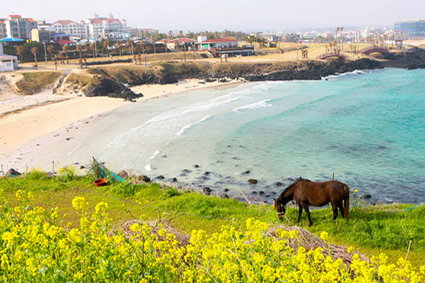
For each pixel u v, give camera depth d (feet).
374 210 51.96
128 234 29.63
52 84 332.60
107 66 392.27
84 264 19.43
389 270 18.34
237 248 21.52
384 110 224.53
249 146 152.76
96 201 58.70
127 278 18.74
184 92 323.16
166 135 171.01
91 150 151.23
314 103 251.19
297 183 48.06
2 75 330.54
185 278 20.38
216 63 455.22
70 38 630.74
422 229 42.55
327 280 19.25
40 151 151.94
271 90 323.16
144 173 124.36
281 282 18.65
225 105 248.32
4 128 193.26
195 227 47.42
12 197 60.95
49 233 20.43
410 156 135.54
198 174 122.83
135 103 266.77
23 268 19.40
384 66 528.63
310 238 31.30
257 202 98.63
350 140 158.92
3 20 574.56
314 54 583.99
